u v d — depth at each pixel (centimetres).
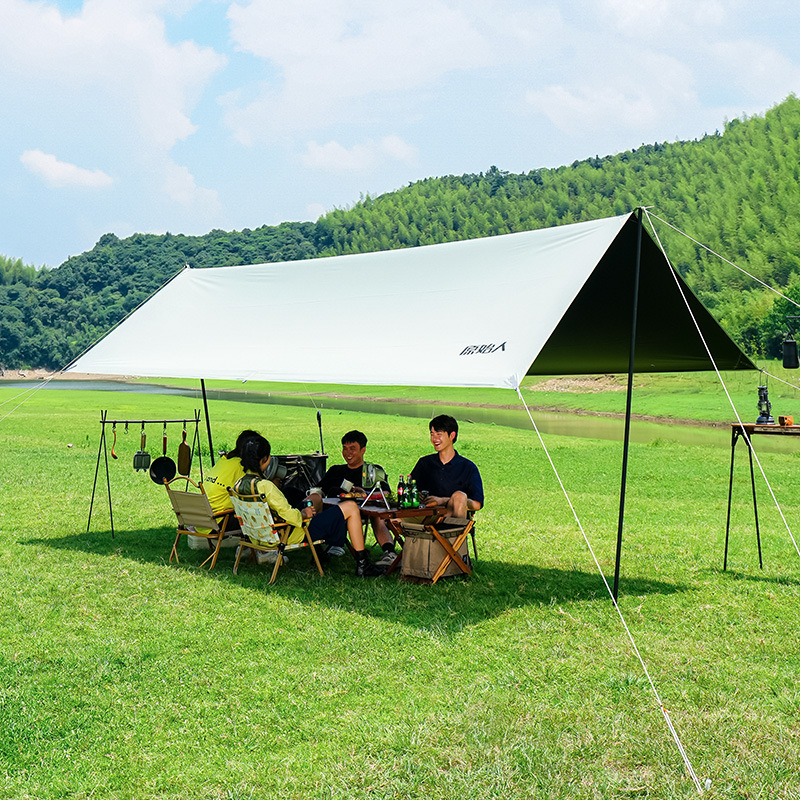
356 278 893
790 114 16862
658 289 727
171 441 2206
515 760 391
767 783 371
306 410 3984
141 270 17962
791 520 1074
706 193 15712
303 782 372
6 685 480
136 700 463
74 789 366
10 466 1529
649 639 571
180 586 697
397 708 452
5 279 19488
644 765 393
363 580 715
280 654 536
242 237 19888
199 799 359
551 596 674
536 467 1681
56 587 692
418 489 757
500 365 601
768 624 605
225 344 855
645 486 1414
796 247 12281
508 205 19188
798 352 762
